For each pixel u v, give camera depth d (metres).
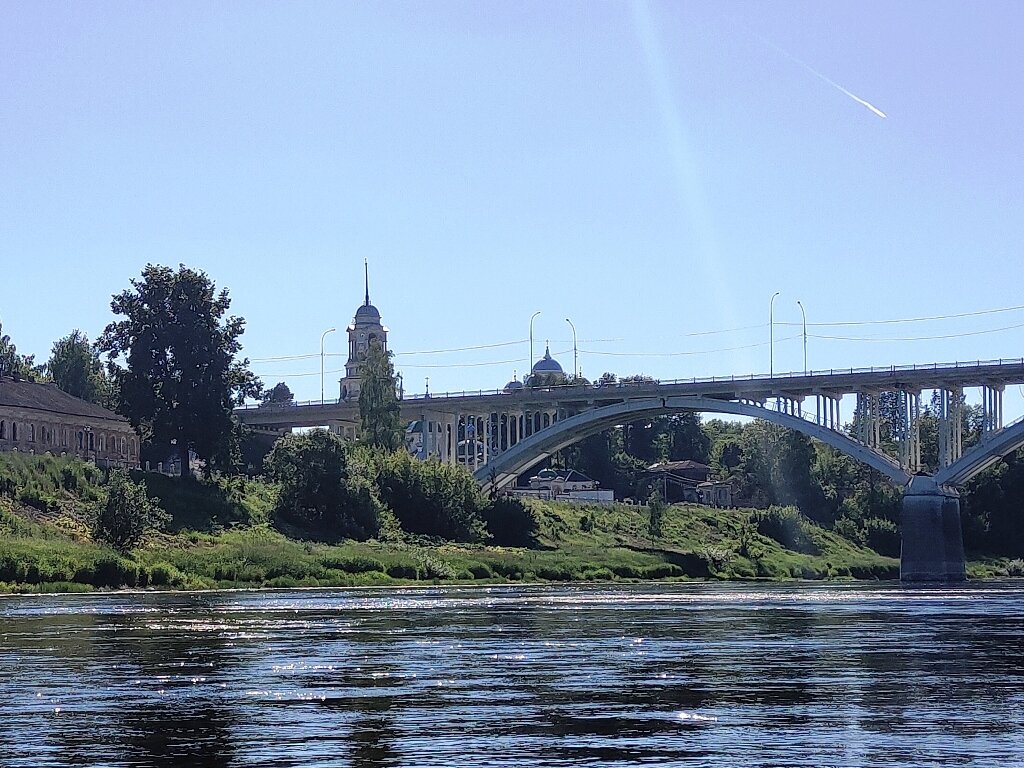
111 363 127.44
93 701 30.53
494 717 28.06
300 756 23.86
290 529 119.62
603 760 23.33
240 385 129.75
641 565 132.38
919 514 131.12
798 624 56.12
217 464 128.62
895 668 37.16
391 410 148.38
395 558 111.62
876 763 23.06
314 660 39.59
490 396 149.25
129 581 91.25
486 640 47.12
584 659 39.91
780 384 135.00
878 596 88.88
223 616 60.91
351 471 125.56
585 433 151.25
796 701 30.38
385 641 46.56
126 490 99.19
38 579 86.06
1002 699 30.69
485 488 148.12
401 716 28.19
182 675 35.53
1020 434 127.81
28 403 126.81
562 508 155.38
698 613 64.81
